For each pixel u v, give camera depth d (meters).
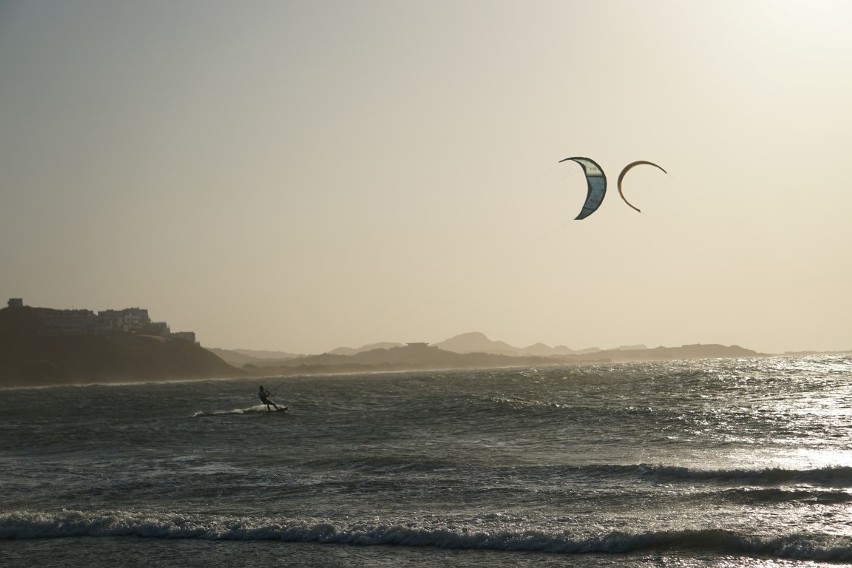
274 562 16.86
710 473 23.39
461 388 92.94
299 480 24.91
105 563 17.16
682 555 16.36
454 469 26.17
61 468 29.44
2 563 17.48
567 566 16.00
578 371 161.62
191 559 17.23
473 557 16.80
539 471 25.14
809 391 58.44
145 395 110.62
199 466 28.72
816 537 16.52
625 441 33.03
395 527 18.44
